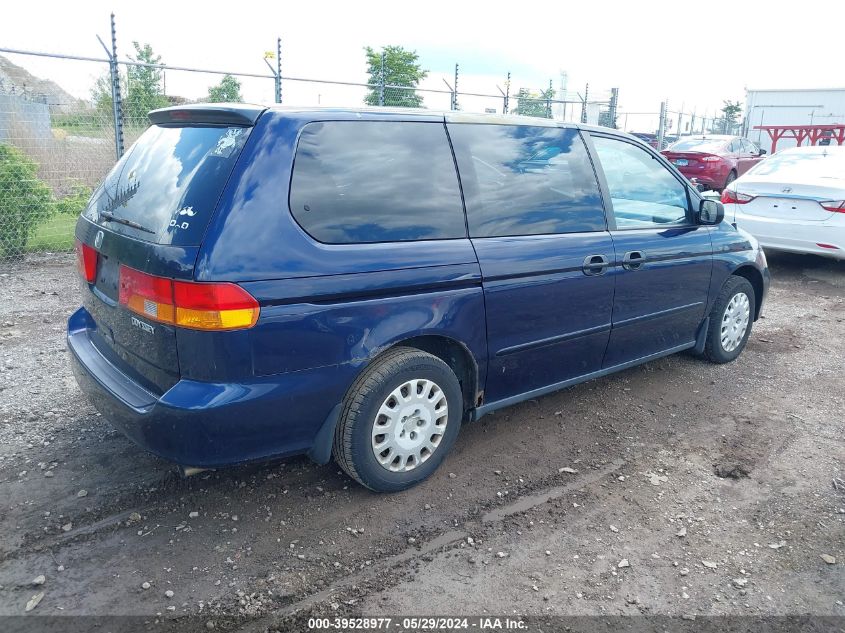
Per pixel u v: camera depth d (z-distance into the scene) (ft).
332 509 10.64
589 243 12.89
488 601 8.80
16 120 27.09
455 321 10.90
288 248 9.10
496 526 10.42
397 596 8.82
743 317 17.84
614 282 13.44
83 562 9.19
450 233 10.92
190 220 8.91
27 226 27.27
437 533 10.17
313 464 11.95
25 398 14.12
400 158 10.57
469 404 12.00
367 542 9.87
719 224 16.70
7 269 25.76
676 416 14.65
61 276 25.03
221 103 10.27
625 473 12.17
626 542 10.15
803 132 75.72
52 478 11.14
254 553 9.52
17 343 17.56
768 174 29.50
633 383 16.39
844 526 10.73
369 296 9.87
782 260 32.76
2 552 9.30
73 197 28.94
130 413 9.18
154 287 8.93
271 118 9.42
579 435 13.60
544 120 13.00
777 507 11.23
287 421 9.46
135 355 9.83
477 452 12.73
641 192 14.52
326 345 9.52
